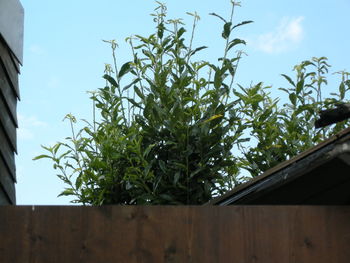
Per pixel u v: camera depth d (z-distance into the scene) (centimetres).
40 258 180
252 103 345
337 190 244
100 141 337
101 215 184
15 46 335
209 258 181
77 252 181
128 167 328
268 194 243
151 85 329
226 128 329
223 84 334
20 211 183
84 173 337
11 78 328
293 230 184
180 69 340
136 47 351
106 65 368
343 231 184
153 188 319
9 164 312
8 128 319
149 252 182
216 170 323
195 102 333
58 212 184
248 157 358
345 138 201
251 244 183
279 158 363
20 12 349
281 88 363
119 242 182
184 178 327
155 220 184
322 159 209
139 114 343
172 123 316
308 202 251
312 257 182
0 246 180
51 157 329
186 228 183
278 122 372
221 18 334
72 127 346
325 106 367
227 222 184
